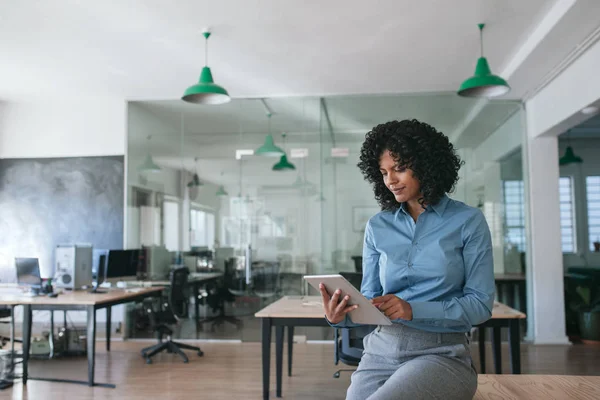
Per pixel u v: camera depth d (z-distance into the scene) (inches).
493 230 260.8
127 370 203.5
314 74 239.0
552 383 72.1
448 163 62.4
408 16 178.1
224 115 276.7
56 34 196.5
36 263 206.5
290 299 186.5
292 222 266.8
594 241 384.2
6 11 177.5
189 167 276.4
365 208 263.1
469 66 228.5
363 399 60.8
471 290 58.8
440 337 59.2
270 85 255.1
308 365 210.2
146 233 276.8
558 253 258.5
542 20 180.7
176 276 227.9
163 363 216.1
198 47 207.0
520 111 265.7
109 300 193.3
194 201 274.4
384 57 217.2
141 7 173.2
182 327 269.6
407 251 62.5
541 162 261.0
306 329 263.4
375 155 64.0
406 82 251.3
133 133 282.2
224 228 271.0
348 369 200.7
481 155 263.0
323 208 265.6
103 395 168.2
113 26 188.7
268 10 174.4
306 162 269.1
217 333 266.8
